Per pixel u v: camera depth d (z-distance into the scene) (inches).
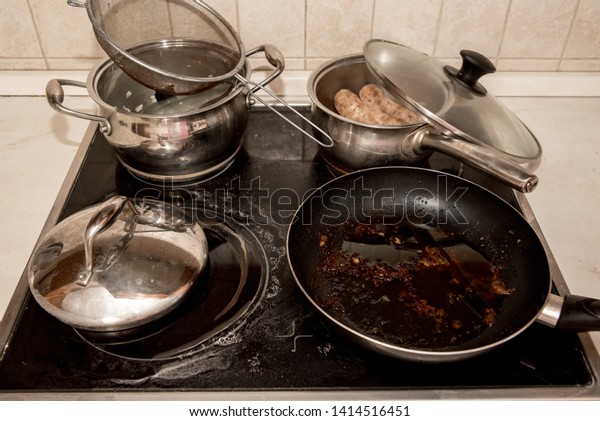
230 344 21.4
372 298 23.6
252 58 36.2
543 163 31.8
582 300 20.5
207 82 25.7
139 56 30.1
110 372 20.3
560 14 34.4
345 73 33.4
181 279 21.7
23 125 34.3
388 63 28.3
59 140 33.2
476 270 25.3
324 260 25.6
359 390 19.8
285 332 22.0
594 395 19.8
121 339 21.5
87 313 20.6
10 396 19.5
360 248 26.4
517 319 22.6
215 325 22.2
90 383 19.9
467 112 26.7
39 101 36.5
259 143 33.5
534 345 21.6
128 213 23.2
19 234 26.4
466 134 25.3
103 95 29.6
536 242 24.6
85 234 21.1
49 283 21.1
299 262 25.1
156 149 27.0
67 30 34.8
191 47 30.9
